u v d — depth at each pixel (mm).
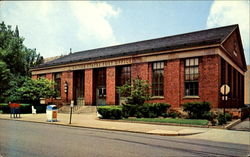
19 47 40625
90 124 16438
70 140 9984
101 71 29328
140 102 21078
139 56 24750
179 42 23641
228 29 23953
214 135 12023
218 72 19656
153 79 23797
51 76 34406
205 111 18281
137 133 12719
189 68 21438
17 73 40219
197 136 11742
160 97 22797
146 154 7414
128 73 26453
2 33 39062
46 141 9641
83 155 7168
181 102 21438
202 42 20344
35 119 20703
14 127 14844
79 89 31594
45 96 30188
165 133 12133
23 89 29438
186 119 18141
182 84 21594
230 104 22531
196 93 20875
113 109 19422
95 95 29500
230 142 10141
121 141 9867
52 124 17359
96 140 10062
